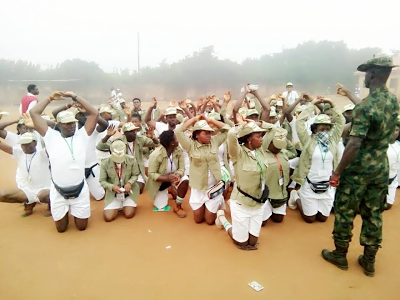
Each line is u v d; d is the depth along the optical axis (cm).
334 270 410
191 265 421
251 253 452
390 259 435
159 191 607
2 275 402
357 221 559
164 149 582
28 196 573
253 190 433
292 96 1380
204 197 537
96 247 471
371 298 355
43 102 488
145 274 402
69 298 358
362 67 382
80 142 507
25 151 568
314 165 527
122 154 555
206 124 503
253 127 422
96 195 671
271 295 361
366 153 376
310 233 513
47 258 441
